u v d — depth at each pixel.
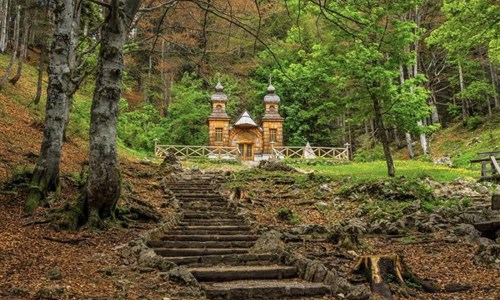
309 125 50.03
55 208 11.38
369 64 21.92
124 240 10.11
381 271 7.41
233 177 23.78
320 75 22.97
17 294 5.73
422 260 9.86
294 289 7.14
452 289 7.59
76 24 17.84
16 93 25.70
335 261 9.20
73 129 24.39
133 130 36.03
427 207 15.62
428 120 48.91
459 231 12.35
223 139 45.19
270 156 41.78
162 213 14.38
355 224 13.45
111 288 6.49
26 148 17.64
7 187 12.55
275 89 50.06
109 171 10.95
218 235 12.12
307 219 15.24
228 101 50.22
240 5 17.58
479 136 37.81
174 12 18.88
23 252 8.06
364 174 24.97
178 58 33.38
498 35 16.19
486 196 18.31
